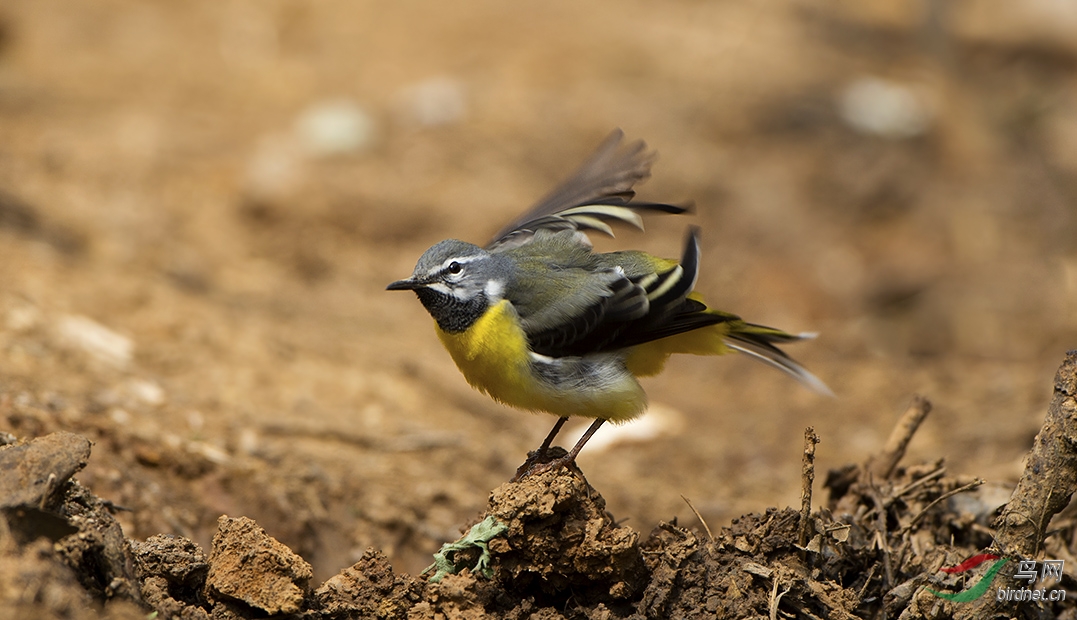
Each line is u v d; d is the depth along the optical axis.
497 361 7.11
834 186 18.78
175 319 12.34
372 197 16.97
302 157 17.83
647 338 7.25
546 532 5.88
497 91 20.17
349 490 9.47
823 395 13.54
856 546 6.44
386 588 5.89
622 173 8.09
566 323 7.06
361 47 22.33
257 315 13.73
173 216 15.98
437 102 19.69
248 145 18.55
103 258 13.94
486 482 10.54
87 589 5.06
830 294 16.52
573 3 24.36
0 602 4.54
